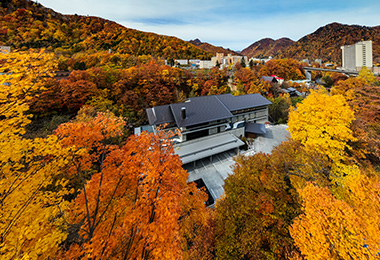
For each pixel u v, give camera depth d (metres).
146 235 4.87
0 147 4.28
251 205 11.80
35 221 4.61
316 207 7.05
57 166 5.53
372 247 5.13
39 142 5.12
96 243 5.05
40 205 5.16
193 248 10.70
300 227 7.21
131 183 6.73
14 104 4.50
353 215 6.05
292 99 46.50
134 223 5.45
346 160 13.42
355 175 10.52
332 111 13.69
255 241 10.51
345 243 5.71
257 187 12.69
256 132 30.06
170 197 5.48
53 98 28.75
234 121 32.00
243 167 14.33
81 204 6.18
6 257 3.88
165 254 4.53
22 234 4.27
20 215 4.50
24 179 4.80
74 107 31.06
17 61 4.43
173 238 4.87
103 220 6.28
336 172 12.52
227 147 25.36
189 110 27.69
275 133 31.97
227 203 12.82
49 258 4.95
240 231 11.38
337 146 12.55
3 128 4.34
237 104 32.94
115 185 6.47
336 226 6.21
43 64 4.66
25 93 4.74
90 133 6.15
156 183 5.87
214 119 26.48
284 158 13.95
